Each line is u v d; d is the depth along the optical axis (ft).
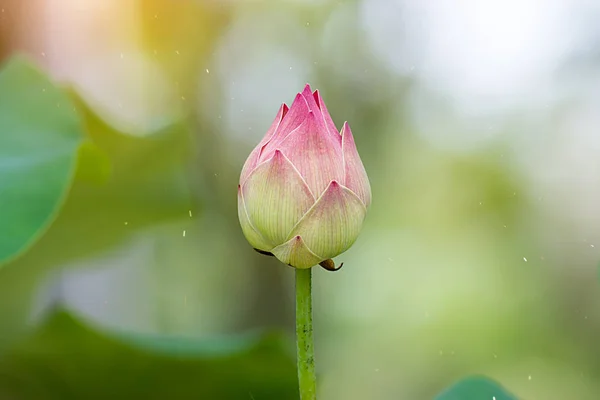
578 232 10.48
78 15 7.01
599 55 10.23
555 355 10.26
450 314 10.74
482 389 4.06
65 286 6.77
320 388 6.20
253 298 8.57
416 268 10.96
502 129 10.78
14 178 4.17
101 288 7.14
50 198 4.11
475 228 11.11
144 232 6.50
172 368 4.39
